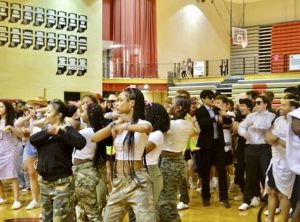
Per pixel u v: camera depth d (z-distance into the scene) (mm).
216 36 24453
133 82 19688
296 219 3467
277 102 16828
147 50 21047
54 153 4039
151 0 21234
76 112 5195
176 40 22469
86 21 14688
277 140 4488
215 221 5895
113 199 3535
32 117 6680
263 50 24297
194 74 20734
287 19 23562
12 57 13000
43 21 13609
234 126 6922
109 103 7445
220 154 6648
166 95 20750
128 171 3480
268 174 4777
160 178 4164
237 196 7316
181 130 4723
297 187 3852
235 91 18828
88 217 4578
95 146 4488
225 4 24812
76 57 14461
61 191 4043
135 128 3439
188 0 23047
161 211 4570
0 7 12703
